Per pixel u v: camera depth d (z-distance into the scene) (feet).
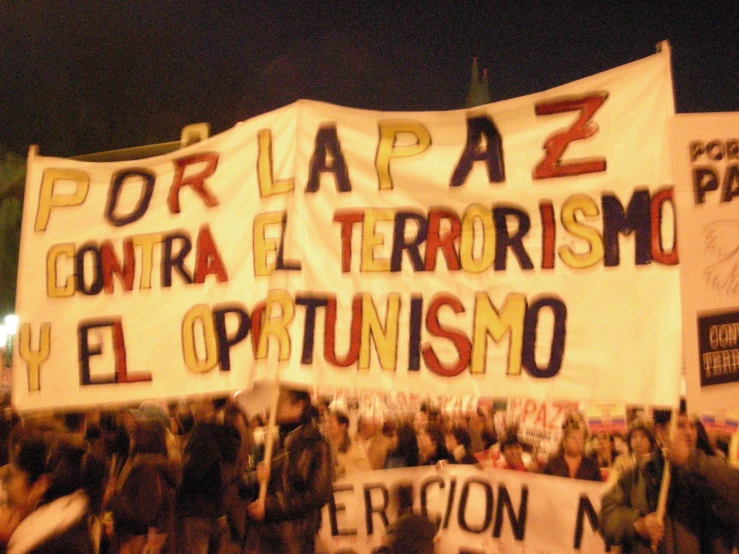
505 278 13.25
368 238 14.17
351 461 20.04
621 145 12.78
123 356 15.67
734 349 11.88
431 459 19.07
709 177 12.17
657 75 12.60
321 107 14.79
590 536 15.16
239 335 14.93
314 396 27.02
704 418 18.17
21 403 16.20
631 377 12.30
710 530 13.91
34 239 16.60
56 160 16.72
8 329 33.45
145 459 15.11
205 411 16.70
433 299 13.64
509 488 15.88
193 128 17.61
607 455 23.57
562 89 13.24
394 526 14.11
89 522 12.25
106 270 16.07
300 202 14.66
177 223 15.72
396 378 13.65
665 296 12.28
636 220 12.57
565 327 12.76
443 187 13.85
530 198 13.28
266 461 14.55
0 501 12.73
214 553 15.99
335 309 14.16
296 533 15.02
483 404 26.22
